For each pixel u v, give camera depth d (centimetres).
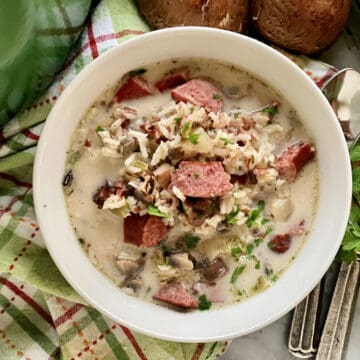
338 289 39
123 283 34
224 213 32
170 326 34
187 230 33
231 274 34
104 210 33
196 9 36
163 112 32
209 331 33
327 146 33
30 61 33
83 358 38
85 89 32
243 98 33
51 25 33
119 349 38
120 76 33
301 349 38
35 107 36
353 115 39
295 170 33
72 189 33
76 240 33
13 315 39
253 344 39
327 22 37
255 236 34
